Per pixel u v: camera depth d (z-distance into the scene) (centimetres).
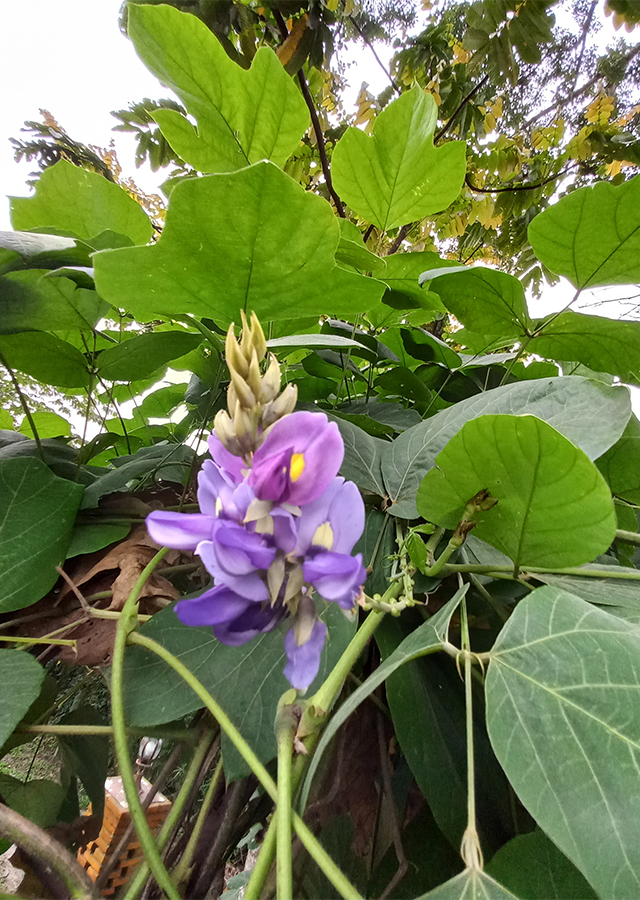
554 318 30
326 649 18
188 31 27
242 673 18
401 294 37
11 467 24
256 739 17
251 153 33
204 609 13
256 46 83
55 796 23
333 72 107
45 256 24
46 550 23
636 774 13
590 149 110
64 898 18
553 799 13
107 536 25
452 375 41
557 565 20
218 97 30
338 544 14
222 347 28
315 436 14
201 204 19
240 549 12
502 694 15
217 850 19
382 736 21
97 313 28
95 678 25
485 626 23
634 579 22
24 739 19
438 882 19
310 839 13
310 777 14
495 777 19
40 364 31
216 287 22
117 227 32
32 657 19
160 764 23
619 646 15
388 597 20
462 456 19
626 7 102
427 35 101
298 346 29
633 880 11
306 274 22
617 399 23
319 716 14
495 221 115
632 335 29
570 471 17
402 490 25
